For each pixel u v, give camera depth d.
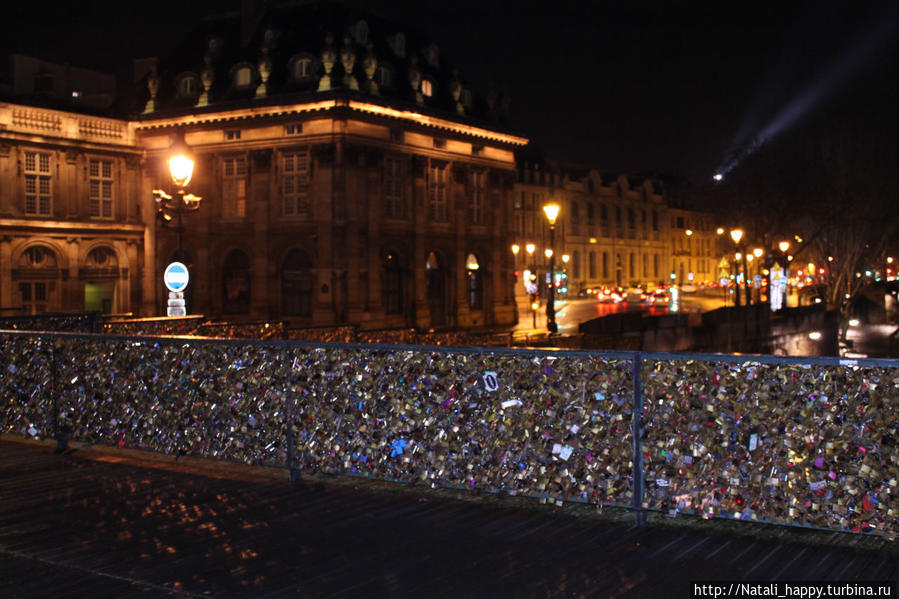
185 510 8.00
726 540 6.84
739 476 6.92
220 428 9.45
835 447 6.60
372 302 47.56
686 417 7.09
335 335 23.02
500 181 57.59
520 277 94.12
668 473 7.16
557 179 103.81
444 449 8.12
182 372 9.74
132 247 48.84
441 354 8.16
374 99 46.62
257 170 48.00
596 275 112.44
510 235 58.59
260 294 48.09
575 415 7.52
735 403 6.92
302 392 8.92
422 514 7.75
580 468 7.49
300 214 47.16
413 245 50.44
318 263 46.34
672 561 6.39
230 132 48.75
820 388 6.65
